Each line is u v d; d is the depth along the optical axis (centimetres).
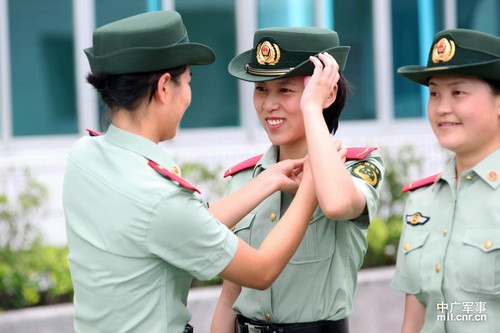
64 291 1057
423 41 1622
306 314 511
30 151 1319
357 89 1573
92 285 447
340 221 510
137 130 453
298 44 493
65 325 1001
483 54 460
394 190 1295
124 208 436
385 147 1383
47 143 1332
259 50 502
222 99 1459
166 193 432
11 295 1032
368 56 1578
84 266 450
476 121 462
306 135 468
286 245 464
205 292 1071
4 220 1069
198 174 1216
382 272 1162
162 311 447
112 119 459
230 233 453
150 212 431
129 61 436
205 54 454
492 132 470
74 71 1348
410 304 513
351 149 514
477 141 469
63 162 1288
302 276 511
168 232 433
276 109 497
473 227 473
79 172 455
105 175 446
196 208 439
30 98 1323
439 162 1511
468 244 470
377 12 1577
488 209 471
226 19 1453
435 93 475
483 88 461
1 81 1299
